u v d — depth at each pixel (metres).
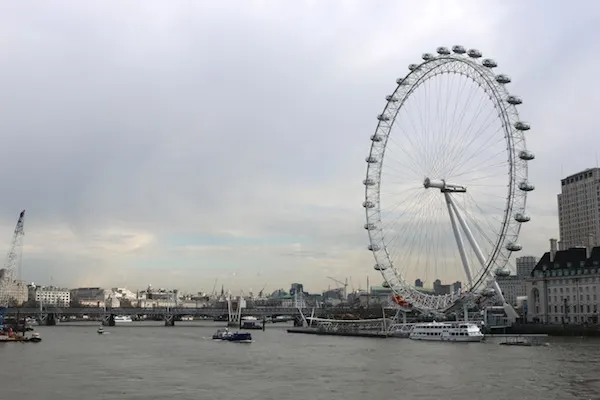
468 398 110.06
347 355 190.50
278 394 116.50
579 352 186.12
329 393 116.94
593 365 151.62
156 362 173.62
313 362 170.12
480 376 134.75
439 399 109.50
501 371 142.25
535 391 115.75
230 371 151.25
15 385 129.00
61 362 173.62
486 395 112.50
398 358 176.12
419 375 138.50
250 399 111.69
